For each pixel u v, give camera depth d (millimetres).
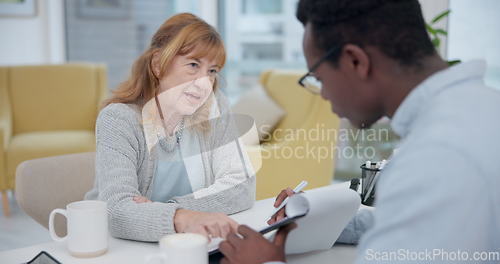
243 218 1393
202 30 1484
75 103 4086
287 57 4598
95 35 5121
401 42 801
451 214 708
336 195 1135
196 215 1213
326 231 1171
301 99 3447
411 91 817
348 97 863
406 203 732
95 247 1125
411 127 814
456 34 3117
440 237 714
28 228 3365
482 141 736
